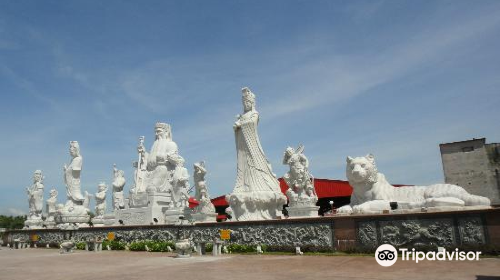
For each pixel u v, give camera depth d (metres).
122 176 32.00
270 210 20.83
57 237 29.75
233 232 20.06
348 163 16.98
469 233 13.60
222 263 14.42
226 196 21.78
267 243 18.78
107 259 17.95
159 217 26.22
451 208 14.33
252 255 17.36
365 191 16.83
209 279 10.64
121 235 25.58
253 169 21.44
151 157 29.50
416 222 14.66
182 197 26.16
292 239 17.98
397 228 15.02
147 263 15.37
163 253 20.12
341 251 16.27
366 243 15.68
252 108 22.53
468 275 9.84
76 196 32.50
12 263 17.53
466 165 24.02
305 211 19.28
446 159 24.77
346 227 16.34
